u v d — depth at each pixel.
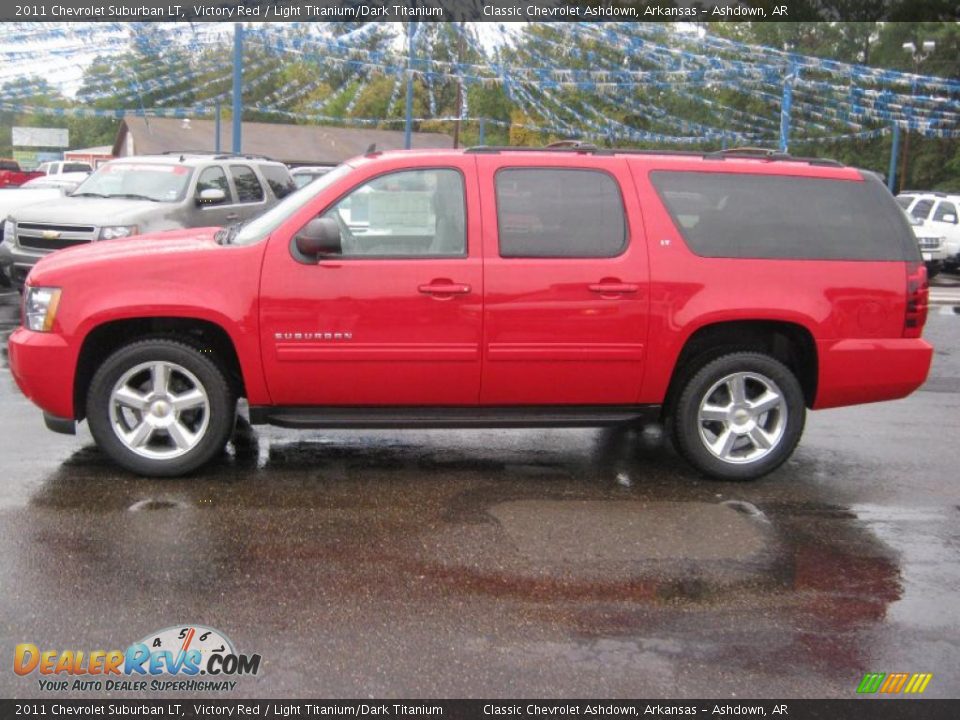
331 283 5.30
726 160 5.71
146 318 5.45
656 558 4.57
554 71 22.30
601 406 5.69
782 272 5.57
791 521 5.15
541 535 4.82
